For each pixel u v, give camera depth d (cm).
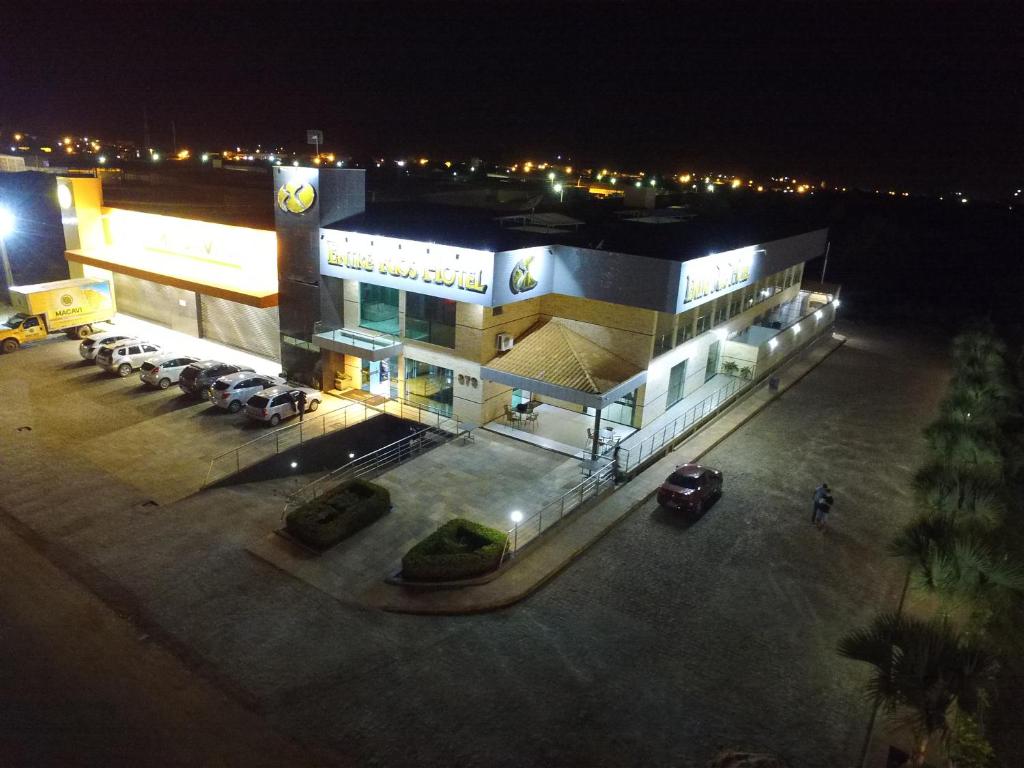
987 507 1502
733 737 1350
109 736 1294
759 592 1852
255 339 3691
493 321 2761
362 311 3130
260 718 1357
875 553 2070
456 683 1473
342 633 1633
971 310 6356
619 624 1700
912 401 3522
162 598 1748
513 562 1912
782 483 2509
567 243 2848
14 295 3769
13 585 1777
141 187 4472
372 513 2103
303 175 2994
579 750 1303
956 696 998
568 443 2712
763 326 4050
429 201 4588
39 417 2858
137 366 3391
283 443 2680
